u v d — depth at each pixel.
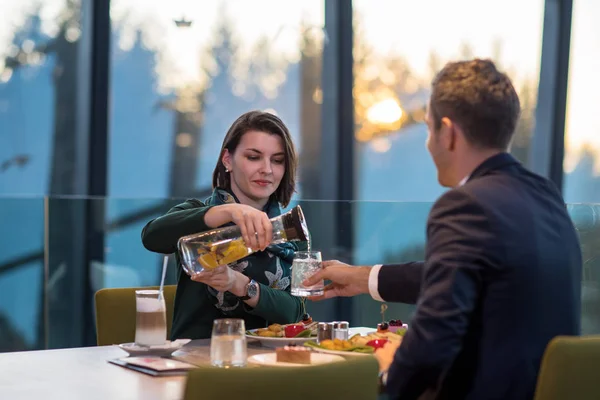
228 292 2.36
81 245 3.94
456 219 1.57
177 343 2.07
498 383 1.55
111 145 4.75
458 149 1.70
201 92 4.93
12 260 3.90
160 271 4.04
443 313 1.52
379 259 3.90
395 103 5.42
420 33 5.45
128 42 4.74
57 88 4.61
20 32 4.50
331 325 2.10
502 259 1.54
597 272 3.50
